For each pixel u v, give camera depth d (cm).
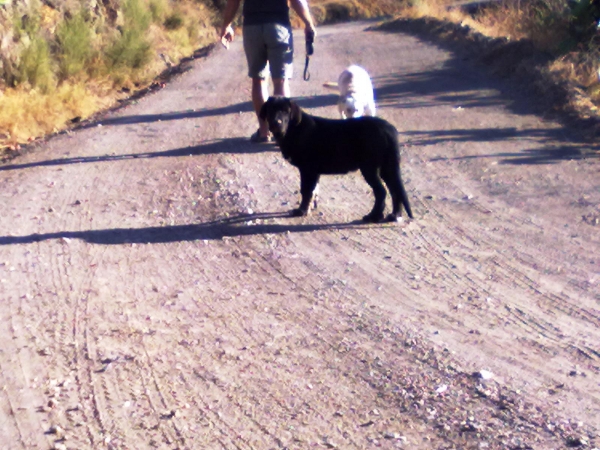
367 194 689
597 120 830
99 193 700
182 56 1669
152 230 629
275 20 778
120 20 1456
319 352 480
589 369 461
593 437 414
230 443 420
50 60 1067
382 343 486
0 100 902
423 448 414
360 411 438
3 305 528
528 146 791
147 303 530
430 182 711
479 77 1125
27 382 460
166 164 771
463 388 449
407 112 940
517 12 1512
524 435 417
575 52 1073
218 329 502
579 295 529
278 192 691
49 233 624
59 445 420
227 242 606
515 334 492
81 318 514
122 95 1169
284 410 439
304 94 1053
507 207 655
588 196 664
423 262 573
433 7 2488
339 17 3638
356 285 546
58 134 909
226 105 1025
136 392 453
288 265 573
